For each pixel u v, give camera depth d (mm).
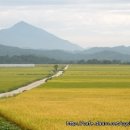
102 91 85812
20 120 39500
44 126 35719
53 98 69062
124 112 46094
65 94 78500
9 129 36812
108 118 41344
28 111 47562
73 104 56688
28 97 71562
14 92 91188
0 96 77812
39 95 76438
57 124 37156
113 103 57812
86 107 52000
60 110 48594
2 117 44688
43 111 47406
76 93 80875
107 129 34625
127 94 77312
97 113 45250
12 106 53750
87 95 75438
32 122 38031
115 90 88750
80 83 117062
